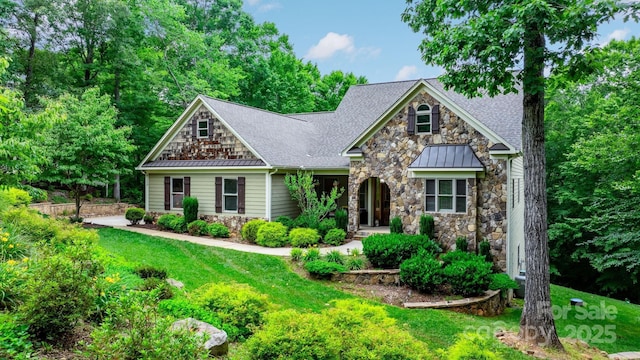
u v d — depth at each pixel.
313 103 40.81
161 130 29.28
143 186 32.62
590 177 22.44
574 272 24.44
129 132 20.80
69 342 4.89
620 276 21.64
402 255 13.35
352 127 21.83
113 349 3.99
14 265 6.43
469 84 9.60
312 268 12.70
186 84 29.55
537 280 9.49
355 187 17.56
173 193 20.88
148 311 4.51
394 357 5.06
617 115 15.37
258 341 4.97
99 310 5.46
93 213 25.02
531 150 9.59
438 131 15.83
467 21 9.02
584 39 7.91
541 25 7.64
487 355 5.67
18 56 23.86
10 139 8.81
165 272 9.20
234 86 31.84
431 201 15.82
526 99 9.65
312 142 22.20
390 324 6.04
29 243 8.77
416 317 10.17
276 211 18.73
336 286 12.28
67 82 25.44
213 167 19.05
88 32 25.50
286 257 14.34
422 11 11.02
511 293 14.38
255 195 18.52
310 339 4.93
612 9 7.17
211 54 32.50
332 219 18.20
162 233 18.34
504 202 14.69
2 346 4.23
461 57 8.98
